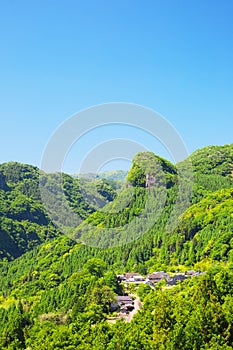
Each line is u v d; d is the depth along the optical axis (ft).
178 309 262.67
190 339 237.04
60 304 494.59
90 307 422.82
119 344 239.71
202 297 276.82
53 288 627.05
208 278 286.87
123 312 432.66
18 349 320.29
